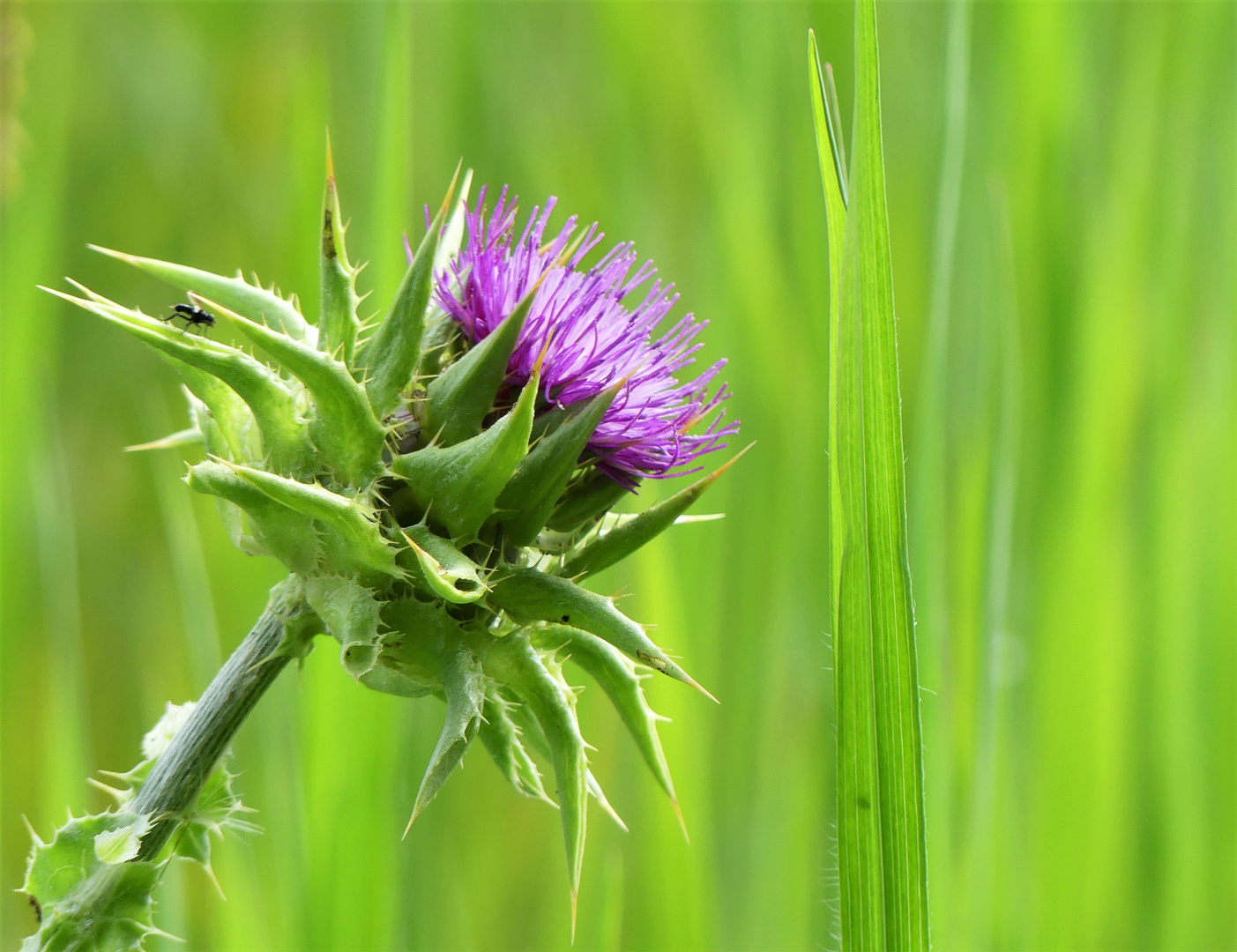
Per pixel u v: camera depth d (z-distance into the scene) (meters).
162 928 0.81
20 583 0.87
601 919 0.81
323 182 0.86
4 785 0.94
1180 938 0.87
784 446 0.94
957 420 0.92
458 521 0.73
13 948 0.89
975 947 0.81
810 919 0.87
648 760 0.73
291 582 0.73
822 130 0.72
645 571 0.85
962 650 0.83
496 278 0.74
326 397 0.72
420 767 0.85
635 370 0.73
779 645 0.91
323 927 0.81
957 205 0.81
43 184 0.89
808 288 0.95
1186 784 0.89
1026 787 0.88
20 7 0.85
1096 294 0.93
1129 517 0.95
